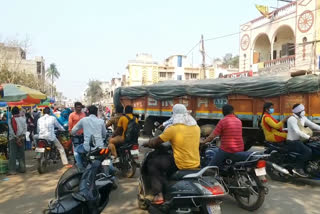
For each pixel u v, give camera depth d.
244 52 25.44
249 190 4.72
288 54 22.80
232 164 4.91
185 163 3.94
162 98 11.64
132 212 4.69
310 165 5.98
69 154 8.73
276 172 6.64
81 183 3.70
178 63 42.28
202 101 10.55
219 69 42.72
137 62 42.97
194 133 4.04
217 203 3.59
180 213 3.76
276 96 8.52
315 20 18.30
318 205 5.03
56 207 3.53
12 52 29.88
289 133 6.12
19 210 4.76
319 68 17.58
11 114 7.32
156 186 3.99
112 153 6.41
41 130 7.24
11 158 7.15
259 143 10.01
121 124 6.84
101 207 4.03
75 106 7.64
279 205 5.03
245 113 9.34
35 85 31.09
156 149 4.35
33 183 6.38
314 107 7.73
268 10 22.77
